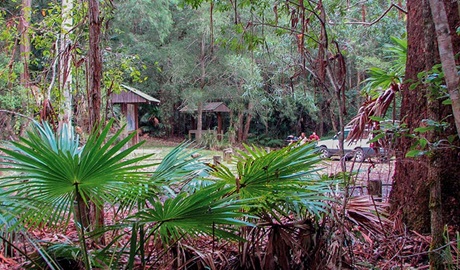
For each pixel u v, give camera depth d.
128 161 1.55
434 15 1.82
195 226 1.74
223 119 21.47
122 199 1.92
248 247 2.16
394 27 8.12
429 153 2.02
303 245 2.12
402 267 2.40
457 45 2.93
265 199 2.03
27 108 5.50
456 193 3.06
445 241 2.28
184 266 2.08
